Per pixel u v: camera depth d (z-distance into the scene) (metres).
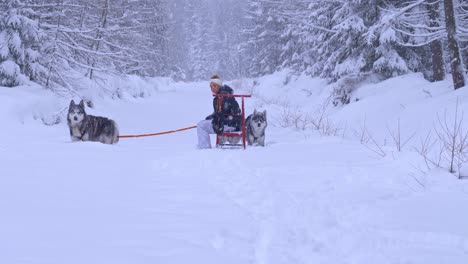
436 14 14.42
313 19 22.06
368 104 14.17
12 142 8.95
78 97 15.67
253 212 3.66
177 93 32.50
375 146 7.44
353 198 4.03
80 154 7.25
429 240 2.92
